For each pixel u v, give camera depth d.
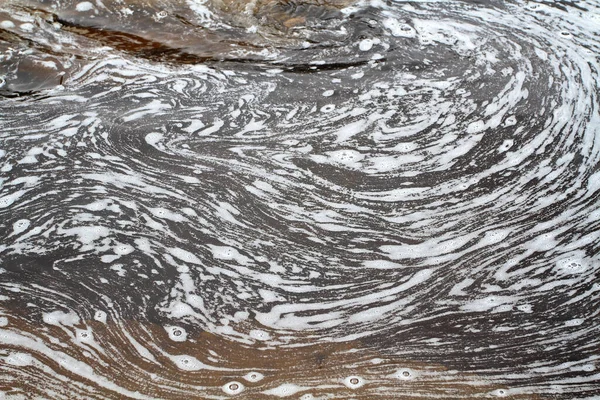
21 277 3.58
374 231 3.72
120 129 4.04
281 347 3.42
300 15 4.57
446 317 3.49
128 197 3.80
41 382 3.33
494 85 4.23
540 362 3.38
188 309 3.51
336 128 4.06
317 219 3.75
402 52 4.40
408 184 3.86
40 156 3.93
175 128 4.05
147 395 3.31
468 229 3.72
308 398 3.31
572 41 4.47
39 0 4.55
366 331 3.46
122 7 4.54
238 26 4.50
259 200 3.81
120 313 3.49
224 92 4.21
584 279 3.57
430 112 4.12
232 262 3.63
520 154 3.95
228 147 3.98
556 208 3.77
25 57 4.32
